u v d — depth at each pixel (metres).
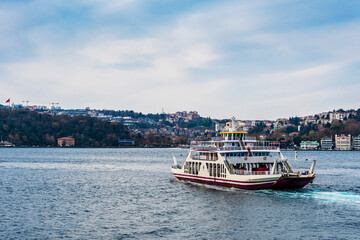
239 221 61.88
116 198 84.44
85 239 55.03
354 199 75.81
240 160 86.50
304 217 63.38
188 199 79.31
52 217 67.06
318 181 111.00
